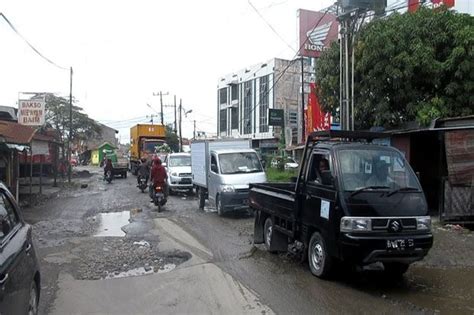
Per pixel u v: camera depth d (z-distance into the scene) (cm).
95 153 8575
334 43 1952
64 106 4653
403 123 1647
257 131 5225
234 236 1136
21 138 1755
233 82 5744
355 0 1506
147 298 650
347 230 669
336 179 708
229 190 1463
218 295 660
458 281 741
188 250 965
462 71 1531
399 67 1569
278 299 640
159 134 4053
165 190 1673
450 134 1249
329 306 611
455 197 1241
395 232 673
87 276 770
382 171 730
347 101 1513
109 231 1231
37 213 1622
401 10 2139
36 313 514
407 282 733
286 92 4878
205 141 1700
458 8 1967
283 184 1052
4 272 371
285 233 861
